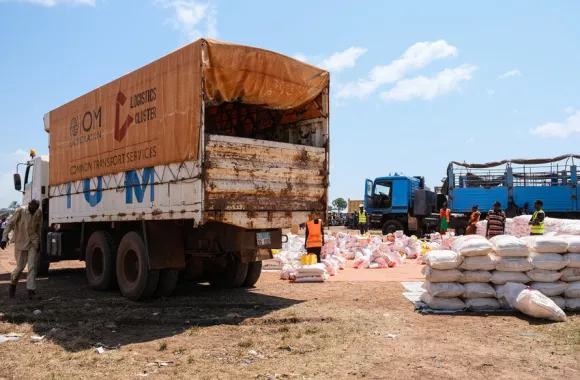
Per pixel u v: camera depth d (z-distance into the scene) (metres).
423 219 25.47
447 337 5.97
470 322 6.71
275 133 10.04
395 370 4.81
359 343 5.75
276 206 8.19
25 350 5.62
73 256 11.83
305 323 6.85
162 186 8.00
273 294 9.38
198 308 8.05
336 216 52.03
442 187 27.20
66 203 11.19
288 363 5.04
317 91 8.95
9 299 9.04
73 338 6.13
